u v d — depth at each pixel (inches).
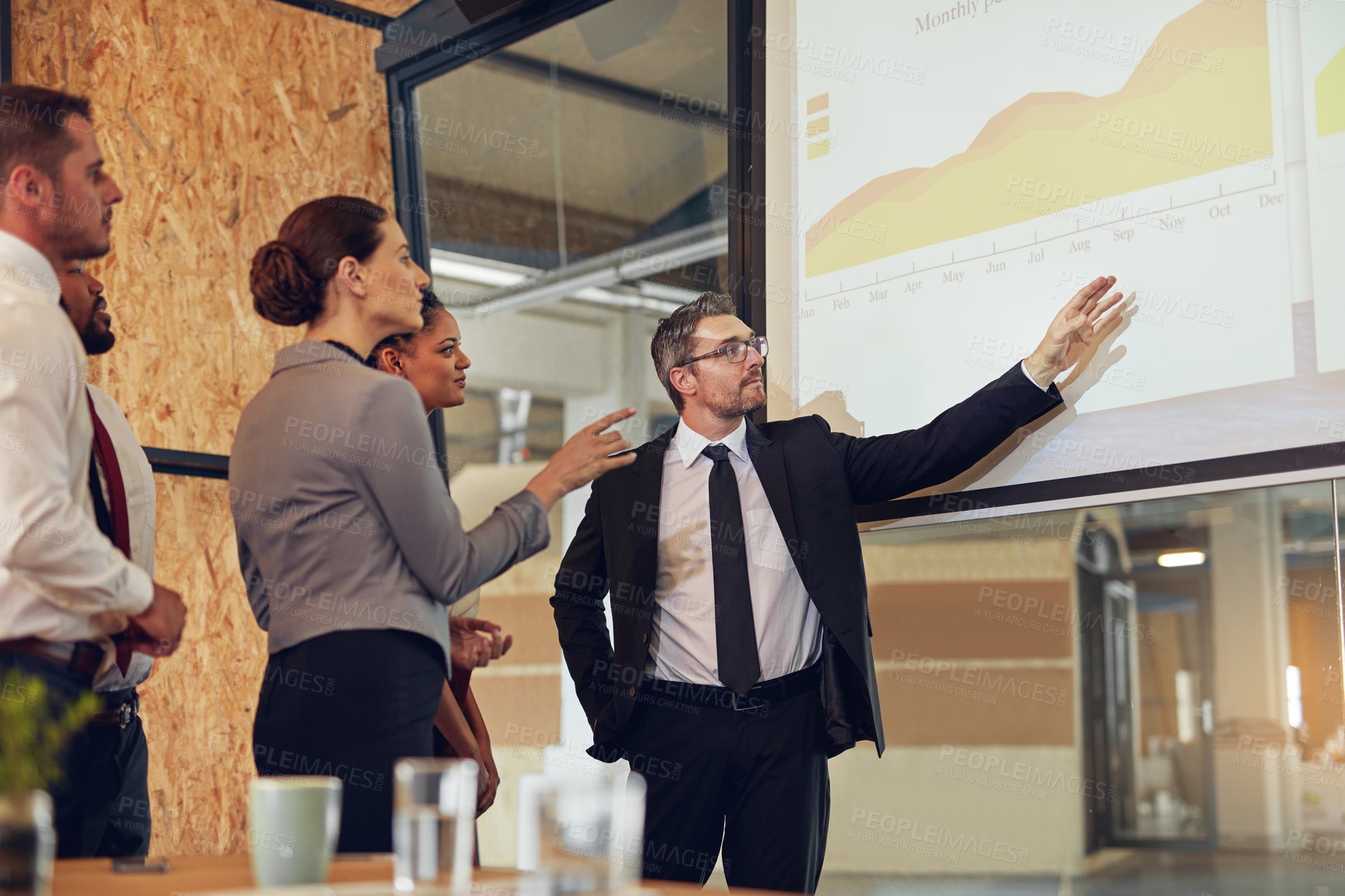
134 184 131.0
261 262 64.9
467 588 61.4
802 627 81.4
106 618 57.9
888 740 99.8
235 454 65.4
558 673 140.0
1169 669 85.5
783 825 77.2
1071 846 88.6
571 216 144.9
